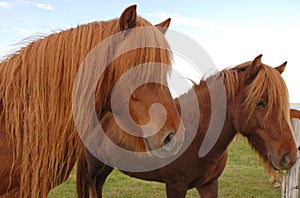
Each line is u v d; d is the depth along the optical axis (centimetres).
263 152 335
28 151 179
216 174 373
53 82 179
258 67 331
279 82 321
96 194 462
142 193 595
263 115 324
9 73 186
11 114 181
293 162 315
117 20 190
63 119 180
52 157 179
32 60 183
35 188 178
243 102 339
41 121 178
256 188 629
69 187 610
